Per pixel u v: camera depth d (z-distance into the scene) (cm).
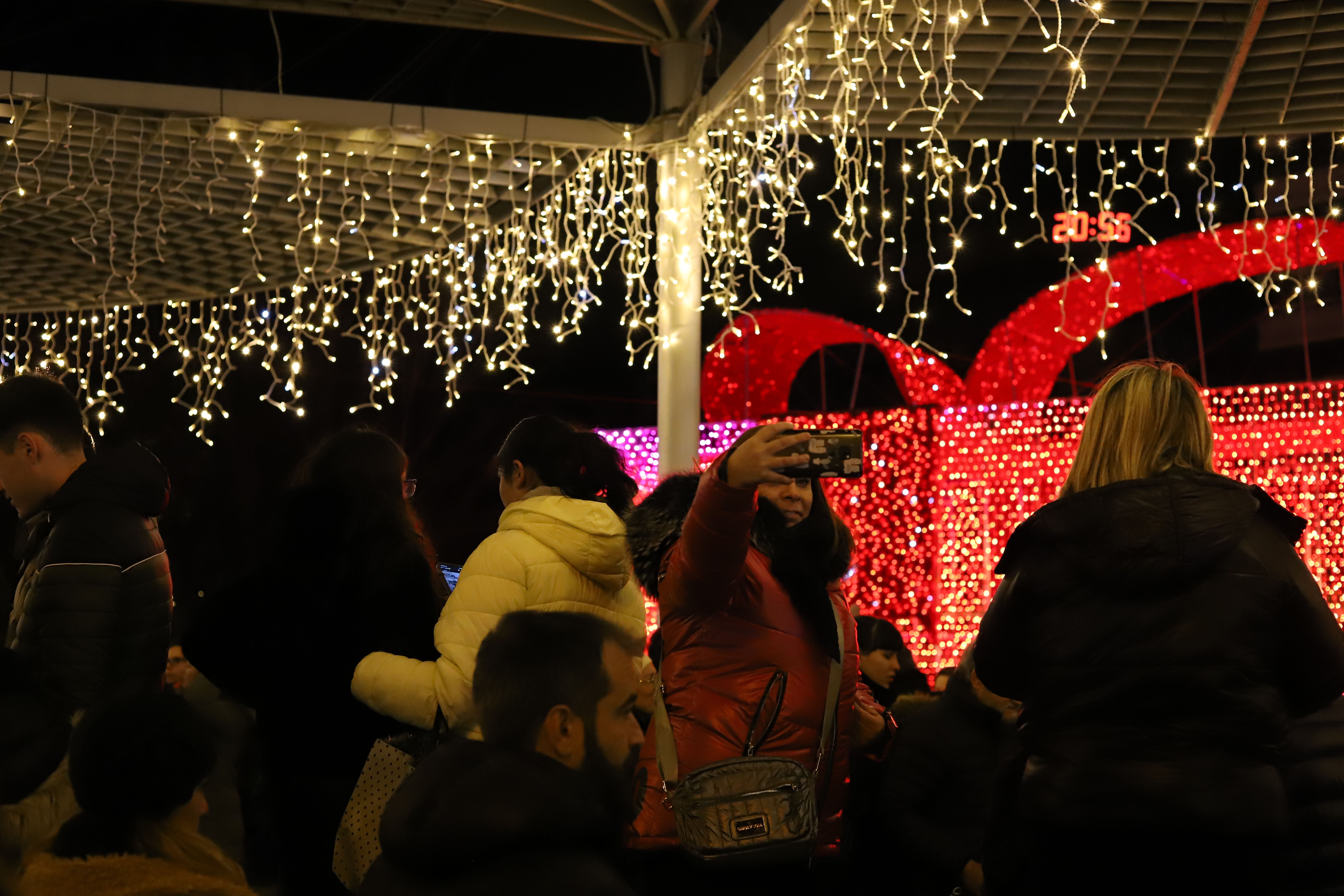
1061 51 476
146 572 270
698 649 222
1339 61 474
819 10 440
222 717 365
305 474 255
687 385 513
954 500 866
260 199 638
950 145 1005
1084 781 180
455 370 703
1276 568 183
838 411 1173
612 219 592
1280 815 176
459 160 575
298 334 761
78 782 172
